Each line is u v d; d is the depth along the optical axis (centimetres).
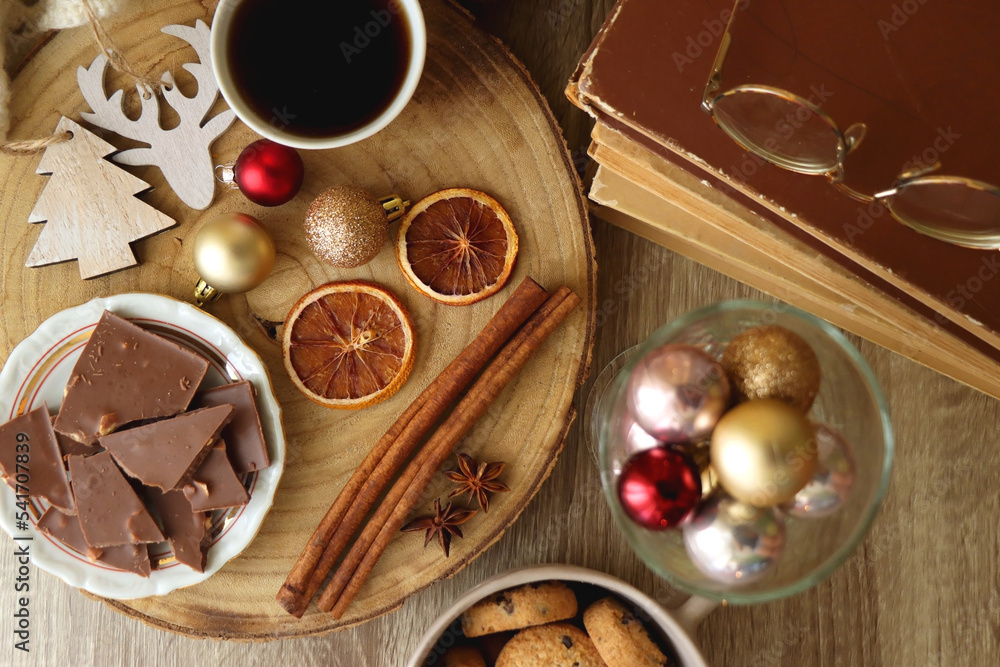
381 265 52
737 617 56
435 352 52
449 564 52
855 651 56
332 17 49
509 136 52
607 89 45
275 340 52
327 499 52
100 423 49
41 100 52
